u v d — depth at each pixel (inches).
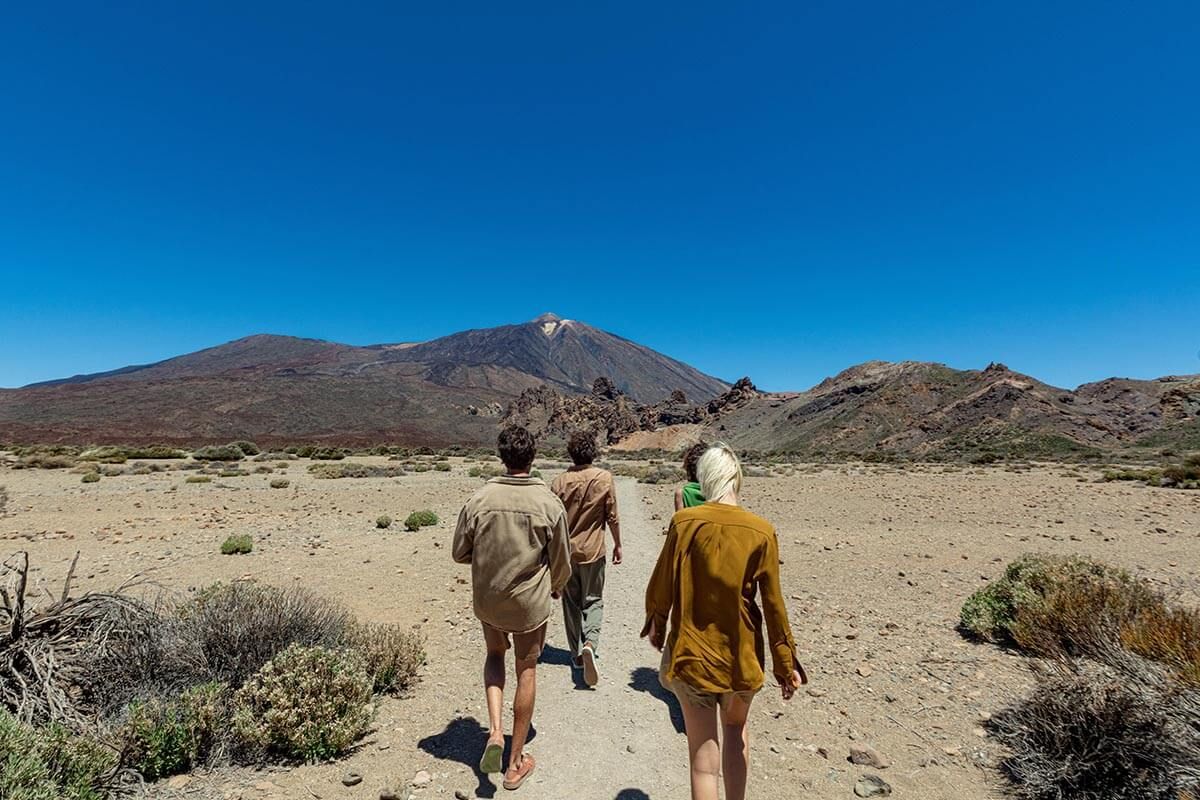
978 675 223.8
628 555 463.5
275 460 1980.8
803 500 892.6
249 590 212.4
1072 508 783.7
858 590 360.5
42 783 123.2
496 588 149.6
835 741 175.0
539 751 169.2
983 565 433.4
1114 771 142.5
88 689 174.9
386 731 180.4
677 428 7593.5
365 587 356.8
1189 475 1191.6
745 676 111.7
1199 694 155.2
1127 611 226.1
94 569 397.7
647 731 181.3
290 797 144.6
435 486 1101.7
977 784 152.6
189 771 154.1
